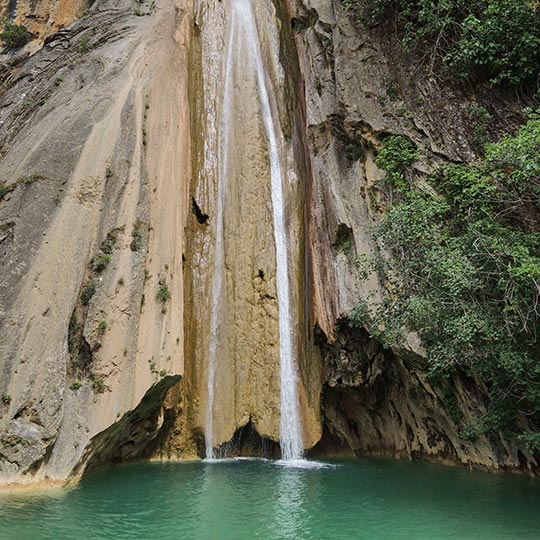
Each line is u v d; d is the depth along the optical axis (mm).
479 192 11906
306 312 16422
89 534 7887
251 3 25016
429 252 10875
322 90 18797
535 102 14016
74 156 14742
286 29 23266
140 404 12633
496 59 14633
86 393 11711
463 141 14234
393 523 8625
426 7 15867
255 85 21953
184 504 9664
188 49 21812
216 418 14953
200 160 19047
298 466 13617
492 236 10820
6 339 11477
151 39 20188
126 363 12445
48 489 10297
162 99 18234
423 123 15211
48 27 28078
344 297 14586
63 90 18125
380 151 15531
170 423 14664
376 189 15344
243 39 23531
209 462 14094
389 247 12453
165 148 17000
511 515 9062
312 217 16922
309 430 15102
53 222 13383
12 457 10289
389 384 15094
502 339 9961
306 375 15742
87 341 12156
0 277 12359
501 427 11727
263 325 16359
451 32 15859
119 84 17438
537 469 11859
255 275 17141
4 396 10836
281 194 19172
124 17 21625
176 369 13438
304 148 19266
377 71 17000
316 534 8062
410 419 14711
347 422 16000
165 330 13695
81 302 12641
